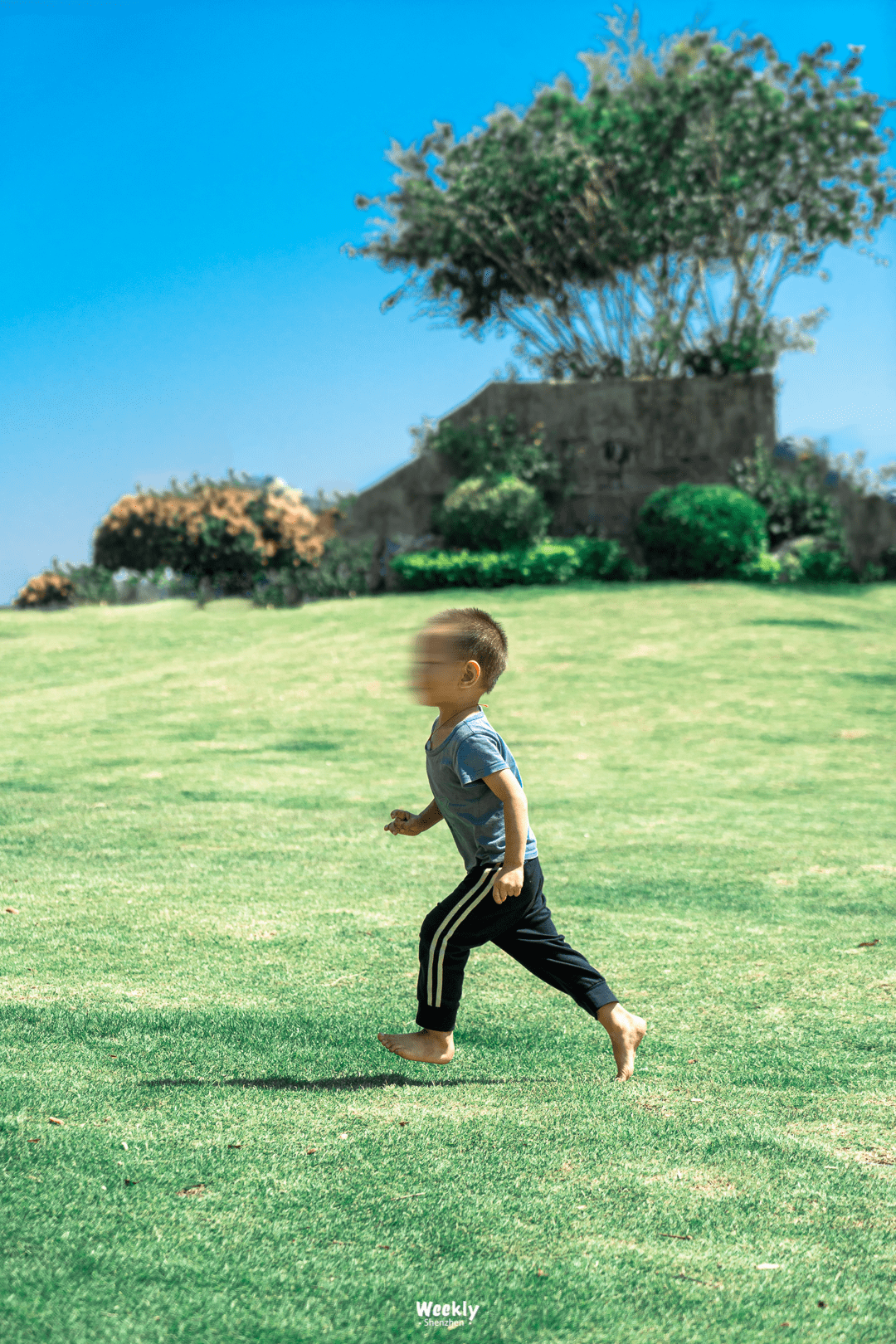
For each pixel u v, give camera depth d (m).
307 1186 2.84
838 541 22.80
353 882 6.52
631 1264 2.50
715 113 24.02
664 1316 2.29
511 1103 3.49
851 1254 2.58
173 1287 2.33
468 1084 3.67
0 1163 2.88
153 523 21.98
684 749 10.98
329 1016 4.28
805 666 14.55
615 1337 2.21
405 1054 3.59
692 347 25.84
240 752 10.63
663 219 24.44
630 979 4.89
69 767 9.89
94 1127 3.16
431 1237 2.59
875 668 14.52
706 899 6.22
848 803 8.92
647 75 24.44
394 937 5.44
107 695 13.56
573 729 11.77
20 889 6.21
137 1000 4.44
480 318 27.22
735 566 21.89
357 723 11.88
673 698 13.09
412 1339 2.18
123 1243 2.50
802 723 11.97
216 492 22.48
